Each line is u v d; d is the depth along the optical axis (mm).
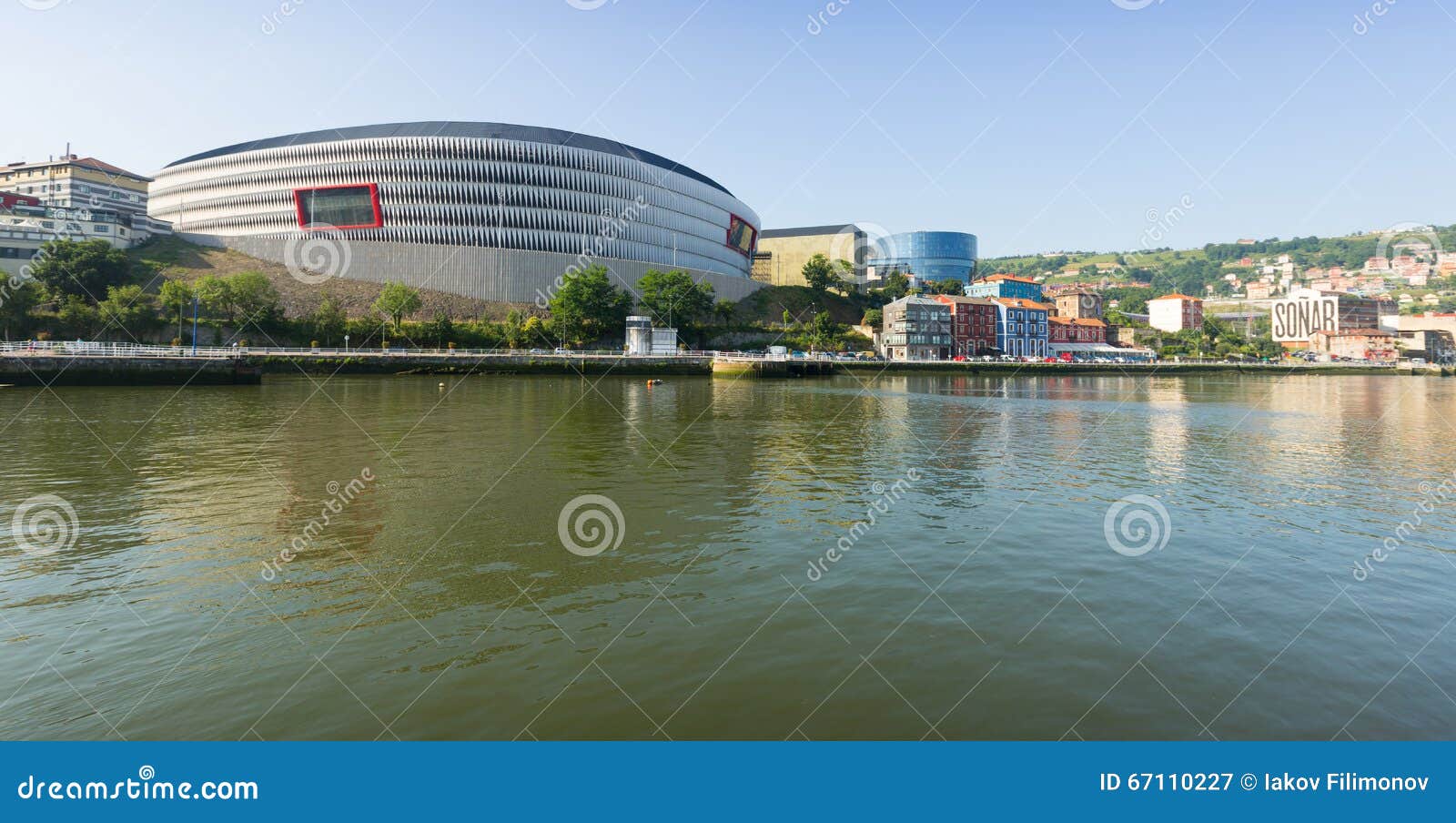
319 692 10562
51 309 108562
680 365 115312
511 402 61438
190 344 107812
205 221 163500
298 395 67625
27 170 187750
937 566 16453
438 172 155500
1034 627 13000
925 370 133750
